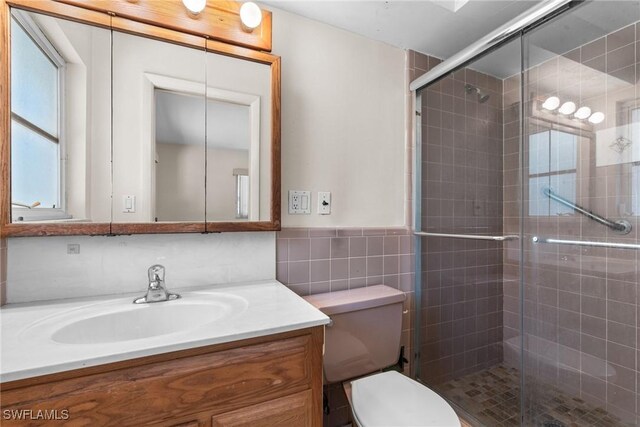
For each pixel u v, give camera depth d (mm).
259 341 759
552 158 1462
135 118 1059
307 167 1388
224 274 1215
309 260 1379
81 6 974
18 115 898
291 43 1354
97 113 1010
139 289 1085
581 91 1386
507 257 1837
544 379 1447
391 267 1592
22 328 753
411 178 1665
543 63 1421
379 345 1308
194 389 686
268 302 971
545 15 1181
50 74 951
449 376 1697
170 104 1105
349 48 1502
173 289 1123
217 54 1169
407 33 1528
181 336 693
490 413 1512
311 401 823
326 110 1436
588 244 1382
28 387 562
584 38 1334
